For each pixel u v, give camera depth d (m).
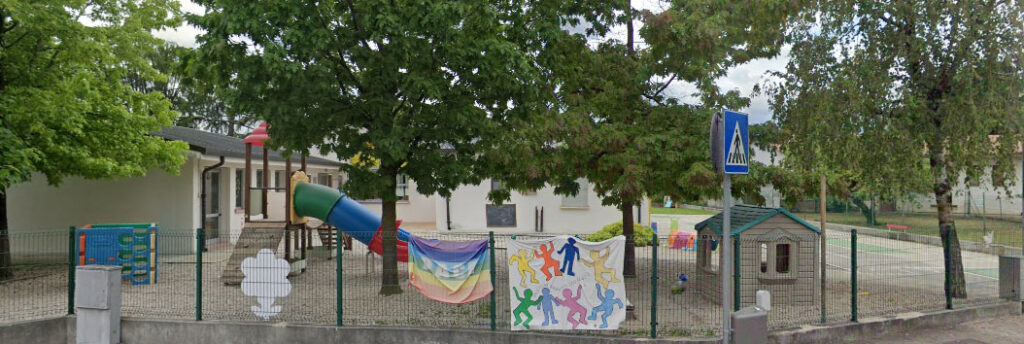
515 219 23.03
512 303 8.00
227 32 8.26
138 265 11.69
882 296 10.76
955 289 10.62
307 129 9.36
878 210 25.78
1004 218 22.70
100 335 8.34
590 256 8.06
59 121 11.38
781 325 8.48
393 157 8.91
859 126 10.65
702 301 10.06
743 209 10.76
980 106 10.03
